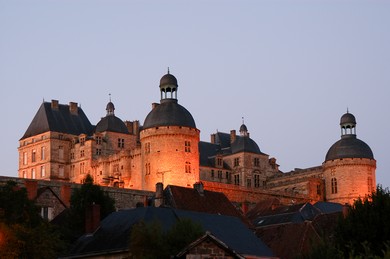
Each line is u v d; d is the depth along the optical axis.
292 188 168.38
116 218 70.25
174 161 140.00
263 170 180.38
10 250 64.44
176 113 142.75
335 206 118.06
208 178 175.25
